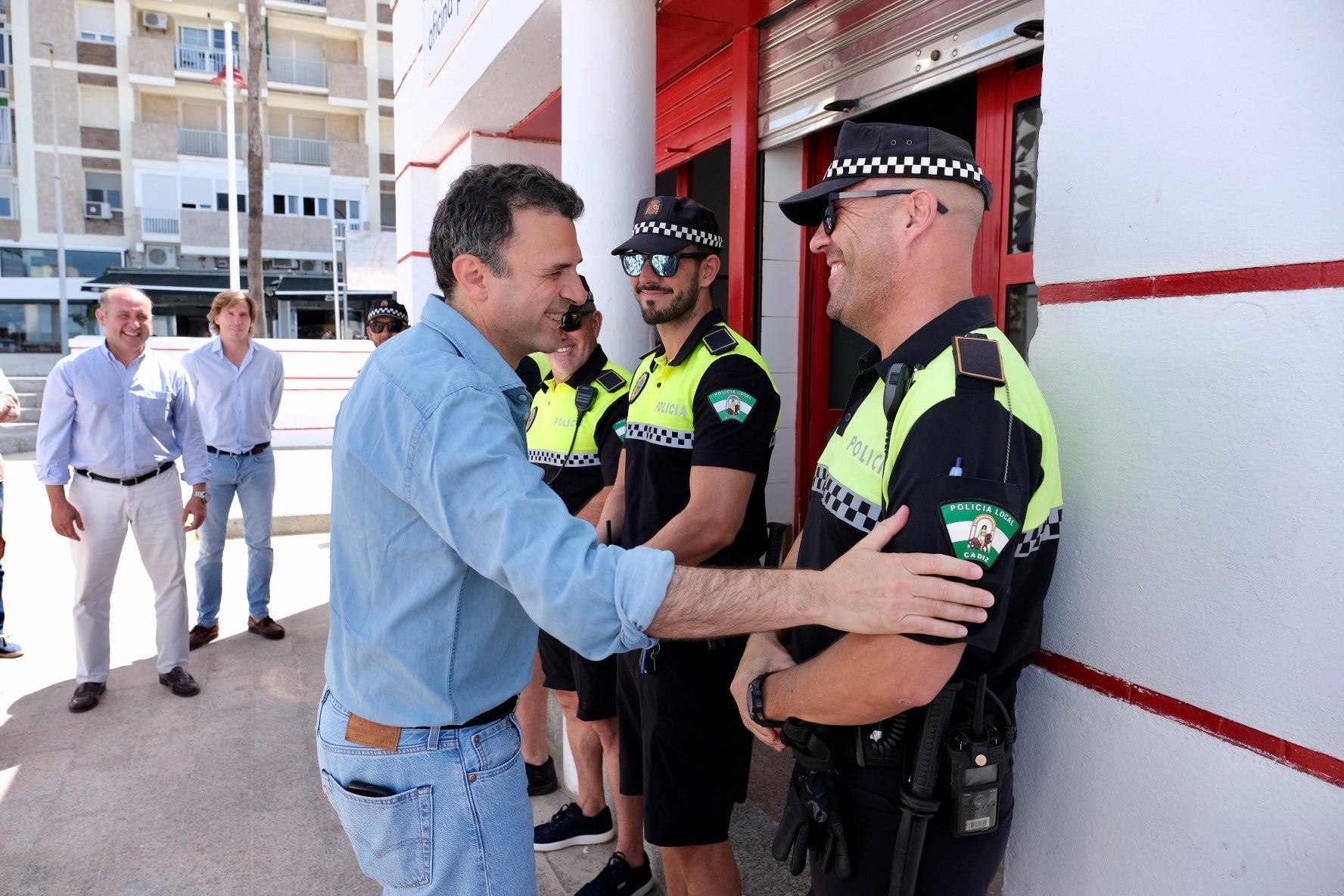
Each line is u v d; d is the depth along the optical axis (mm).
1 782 3152
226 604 5281
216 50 28047
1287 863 1123
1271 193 1116
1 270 26812
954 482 1071
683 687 1969
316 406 11742
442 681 1382
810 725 1321
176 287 25906
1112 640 1344
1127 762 1324
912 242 1287
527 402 1450
